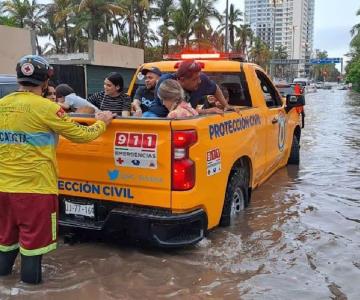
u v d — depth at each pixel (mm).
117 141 4113
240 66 6000
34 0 51375
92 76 24875
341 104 33500
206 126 4203
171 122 3918
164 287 3748
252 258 4336
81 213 4422
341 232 5055
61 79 20484
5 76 8469
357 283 3881
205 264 4180
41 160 3562
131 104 5789
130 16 44375
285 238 4836
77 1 44656
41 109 3516
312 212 5734
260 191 6695
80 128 3695
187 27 43875
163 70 6270
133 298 3564
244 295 3650
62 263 4164
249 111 5457
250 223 5266
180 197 3994
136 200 4148
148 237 4082
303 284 3848
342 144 11383
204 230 4312
